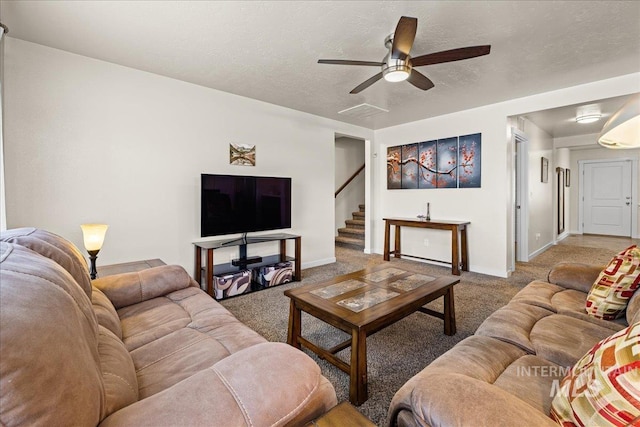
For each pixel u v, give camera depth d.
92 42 2.49
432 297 2.12
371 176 5.69
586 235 7.69
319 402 0.86
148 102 3.10
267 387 0.76
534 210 5.34
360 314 1.73
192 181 3.42
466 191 4.48
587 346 1.30
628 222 7.27
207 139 3.52
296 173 4.43
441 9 2.07
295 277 3.89
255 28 2.30
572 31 2.34
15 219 2.45
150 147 3.13
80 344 0.68
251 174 3.92
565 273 2.15
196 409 0.69
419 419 0.82
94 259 2.20
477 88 3.53
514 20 2.20
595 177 7.69
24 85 2.47
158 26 2.27
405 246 5.29
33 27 2.27
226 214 3.46
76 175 2.72
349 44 2.53
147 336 1.43
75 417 0.58
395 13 2.12
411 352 2.12
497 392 0.80
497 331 1.48
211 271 3.16
